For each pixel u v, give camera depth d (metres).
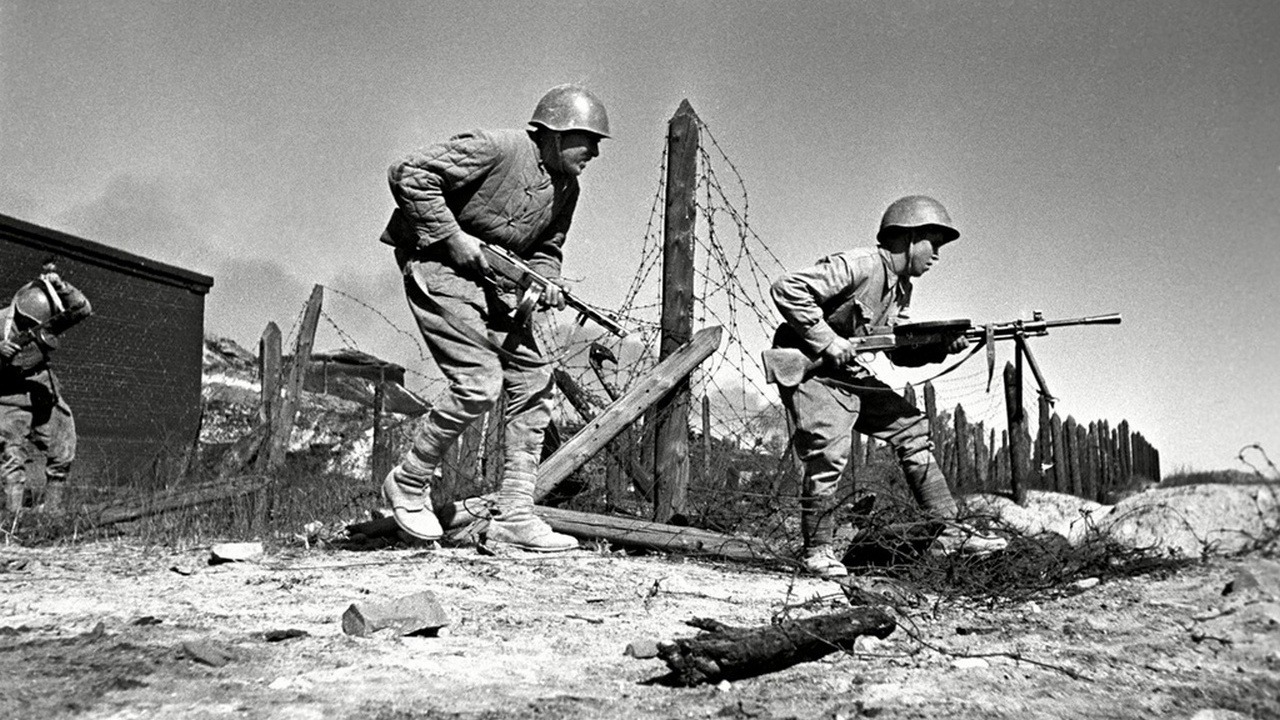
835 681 3.53
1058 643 4.00
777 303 6.32
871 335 6.40
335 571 5.85
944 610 4.85
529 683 3.48
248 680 3.42
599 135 6.59
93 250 11.98
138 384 12.59
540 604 5.00
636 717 3.10
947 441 12.43
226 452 9.38
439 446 6.76
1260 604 3.81
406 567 6.00
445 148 6.34
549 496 7.70
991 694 3.29
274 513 7.96
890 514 6.28
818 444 6.36
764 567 6.52
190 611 4.60
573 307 6.82
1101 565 5.23
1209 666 3.53
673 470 7.71
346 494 8.54
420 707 3.14
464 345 6.55
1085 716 3.04
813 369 6.36
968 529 5.73
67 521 7.62
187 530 7.50
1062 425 10.79
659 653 3.54
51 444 9.18
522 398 6.87
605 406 8.21
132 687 3.29
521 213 6.62
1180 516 4.04
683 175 7.91
